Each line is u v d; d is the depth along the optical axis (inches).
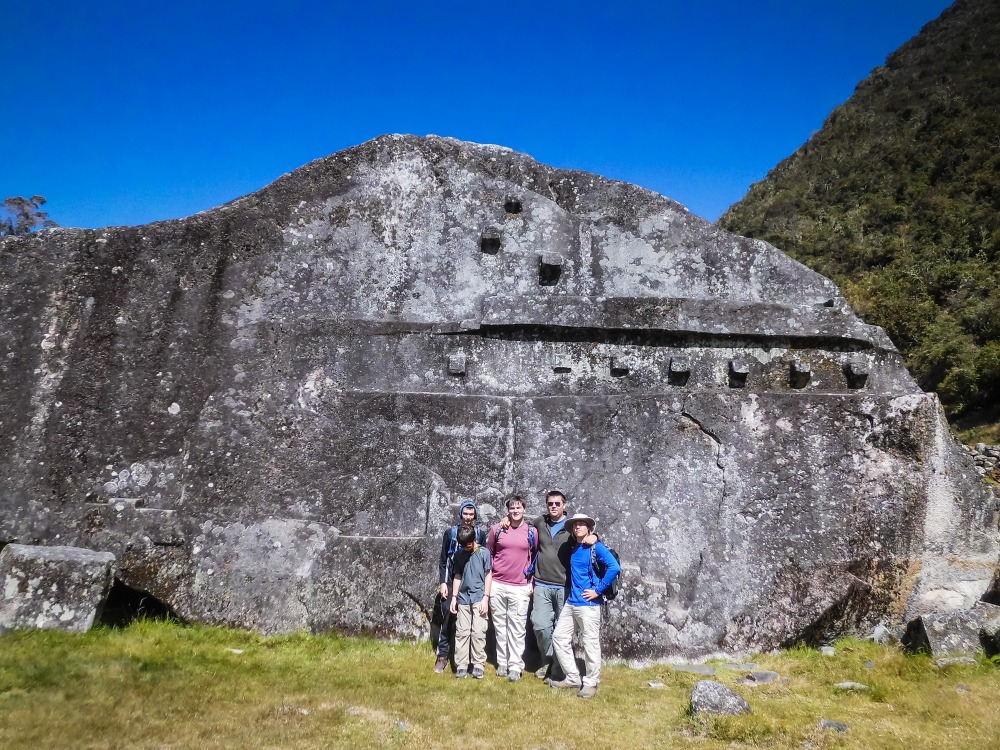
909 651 197.3
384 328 230.4
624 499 215.9
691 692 162.2
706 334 233.8
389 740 136.0
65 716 134.6
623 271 245.9
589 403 224.7
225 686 158.4
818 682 180.1
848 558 211.0
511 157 256.1
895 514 215.0
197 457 214.2
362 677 172.4
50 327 220.1
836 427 221.3
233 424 217.8
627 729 149.0
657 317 233.8
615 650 200.5
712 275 246.8
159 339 224.1
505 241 244.8
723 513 214.4
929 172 1889.8
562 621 177.2
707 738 143.5
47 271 223.9
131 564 203.2
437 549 208.4
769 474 217.3
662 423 222.2
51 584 184.4
